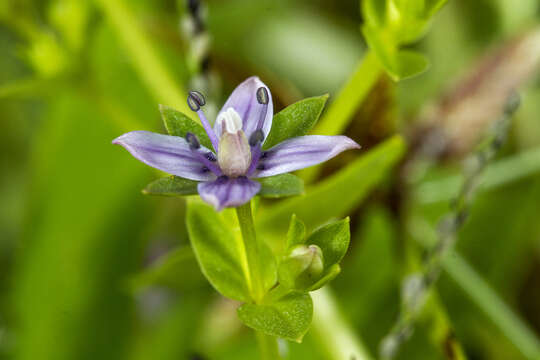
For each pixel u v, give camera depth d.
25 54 0.15
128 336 0.17
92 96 0.15
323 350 0.14
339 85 0.20
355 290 0.17
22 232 0.17
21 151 0.20
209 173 0.11
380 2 0.13
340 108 0.14
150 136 0.11
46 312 0.17
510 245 0.17
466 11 0.20
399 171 0.16
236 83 0.15
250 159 0.11
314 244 0.12
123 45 0.15
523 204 0.17
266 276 0.12
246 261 0.12
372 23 0.13
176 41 0.17
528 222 0.17
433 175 0.18
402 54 0.13
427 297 0.14
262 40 0.20
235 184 0.11
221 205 0.11
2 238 0.19
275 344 0.12
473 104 0.16
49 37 0.15
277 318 0.12
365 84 0.14
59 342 0.17
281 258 0.12
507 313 0.15
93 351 0.17
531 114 0.18
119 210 0.17
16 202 0.20
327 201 0.14
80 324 0.17
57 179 0.17
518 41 0.16
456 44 0.20
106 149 0.17
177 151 0.11
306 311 0.12
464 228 0.17
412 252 0.15
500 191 0.17
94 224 0.17
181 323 0.17
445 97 0.16
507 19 0.20
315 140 0.11
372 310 0.17
